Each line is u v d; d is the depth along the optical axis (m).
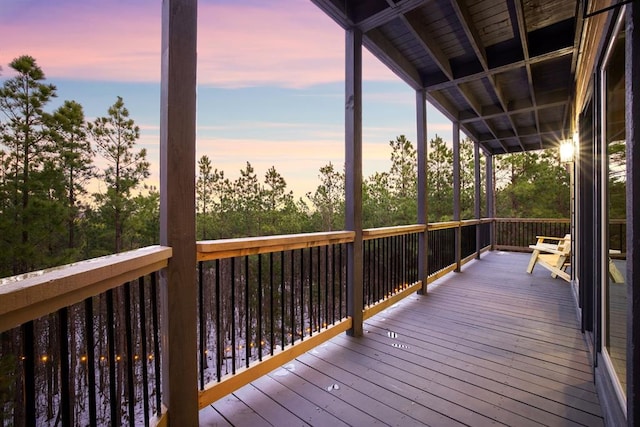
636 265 0.99
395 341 2.60
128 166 8.31
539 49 3.20
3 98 6.44
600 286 1.93
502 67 3.44
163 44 1.37
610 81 1.80
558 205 11.96
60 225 6.71
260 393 1.84
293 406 1.72
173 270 1.36
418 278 4.07
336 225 15.54
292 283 2.18
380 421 1.60
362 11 2.59
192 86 1.40
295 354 2.16
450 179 12.55
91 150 7.83
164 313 1.38
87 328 0.90
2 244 6.08
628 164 1.02
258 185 17.03
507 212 13.45
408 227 3.67
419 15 2.85
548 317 3.18
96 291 0.91
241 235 16.36
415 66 3.78
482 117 5.16
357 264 2.76
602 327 1.86
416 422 1.59
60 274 0.74
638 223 0.98
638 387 0.98
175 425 1.36
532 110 4.84
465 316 3.21
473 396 1.82
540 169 12.35
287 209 17.03
